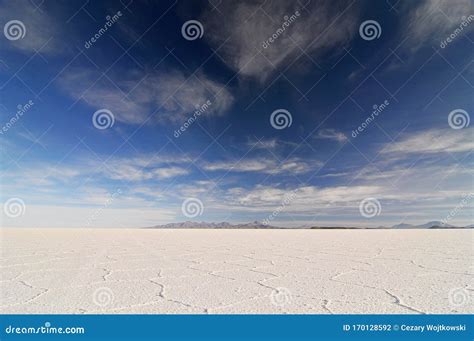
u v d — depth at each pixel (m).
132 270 4.70
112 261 5.49
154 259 5.73
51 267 4.91
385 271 4.53
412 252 6.38
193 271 4.63
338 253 6.40
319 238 10.42
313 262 5.34
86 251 6.76
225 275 4.35
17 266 5.00
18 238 10.05
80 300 3.31
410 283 3.84
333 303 3.17
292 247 7.61
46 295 3.46
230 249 7.25
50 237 10.67
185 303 3.19
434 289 3.58
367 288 3.64
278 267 4.91
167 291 3.58
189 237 11.22
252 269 4.76
